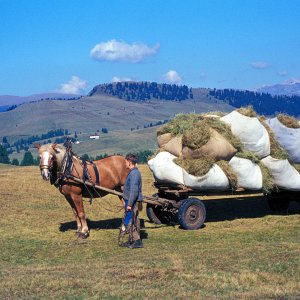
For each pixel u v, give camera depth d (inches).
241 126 631.8
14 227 644.1
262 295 315.9
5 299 326.6
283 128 661.9
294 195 715.4
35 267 439.2
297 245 488.4
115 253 499.2
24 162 7780.5
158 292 327.3
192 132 608.4
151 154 677.9
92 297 321.7
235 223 660.1
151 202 613.3
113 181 604.7
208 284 345.1
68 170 569.9
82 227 587.2
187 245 526.0
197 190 625.6
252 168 633.6
